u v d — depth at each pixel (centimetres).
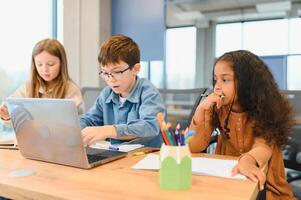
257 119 108
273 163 106
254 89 109
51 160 91
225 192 67
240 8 306
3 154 102
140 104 132
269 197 102
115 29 324
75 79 294
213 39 315
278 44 295
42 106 86
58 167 87
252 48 306
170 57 312
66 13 286
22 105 90
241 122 113
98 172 82
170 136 70
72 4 289
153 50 314
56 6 282
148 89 134
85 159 84
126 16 323
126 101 136
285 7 290
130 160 95
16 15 247
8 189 72
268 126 107
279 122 109
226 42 313
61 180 75
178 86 313
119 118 139
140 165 88
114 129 101
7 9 240
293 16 287
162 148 70
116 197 64
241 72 108
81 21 294
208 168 84
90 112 148
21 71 249
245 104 110
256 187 71
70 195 65
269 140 104
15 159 96
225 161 93
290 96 127
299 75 286
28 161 93
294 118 119
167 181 69
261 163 89
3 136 141
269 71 117
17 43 247
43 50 158
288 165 124
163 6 308
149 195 65
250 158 89
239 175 78
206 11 311
